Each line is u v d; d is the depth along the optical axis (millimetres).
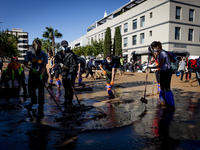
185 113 3393
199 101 4562
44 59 3850
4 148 1886
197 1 22953
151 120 2953
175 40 21891
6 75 5562
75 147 1962
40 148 1915
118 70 17062
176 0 21531
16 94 5148
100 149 1922
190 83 8211
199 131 2449
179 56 22469
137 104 4234
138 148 1950
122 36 30828
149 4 24281
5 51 31641
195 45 23328
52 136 2240
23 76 5438
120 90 6781
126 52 29766
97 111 3438
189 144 2045
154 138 2217
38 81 3795
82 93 5984
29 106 3760
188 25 22625
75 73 4094
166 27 21734
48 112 3340
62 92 6004
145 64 21453
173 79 12203
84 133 2369
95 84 9094
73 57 3982
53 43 34250
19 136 2207
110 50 31000
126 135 2312
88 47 35000
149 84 9039
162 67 4059
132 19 27953
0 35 30562
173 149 1927
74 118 2977
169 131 2451
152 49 4375
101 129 2521
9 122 2691
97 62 21844
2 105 3637
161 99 4172
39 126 2557
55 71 6859
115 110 3623
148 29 24734
